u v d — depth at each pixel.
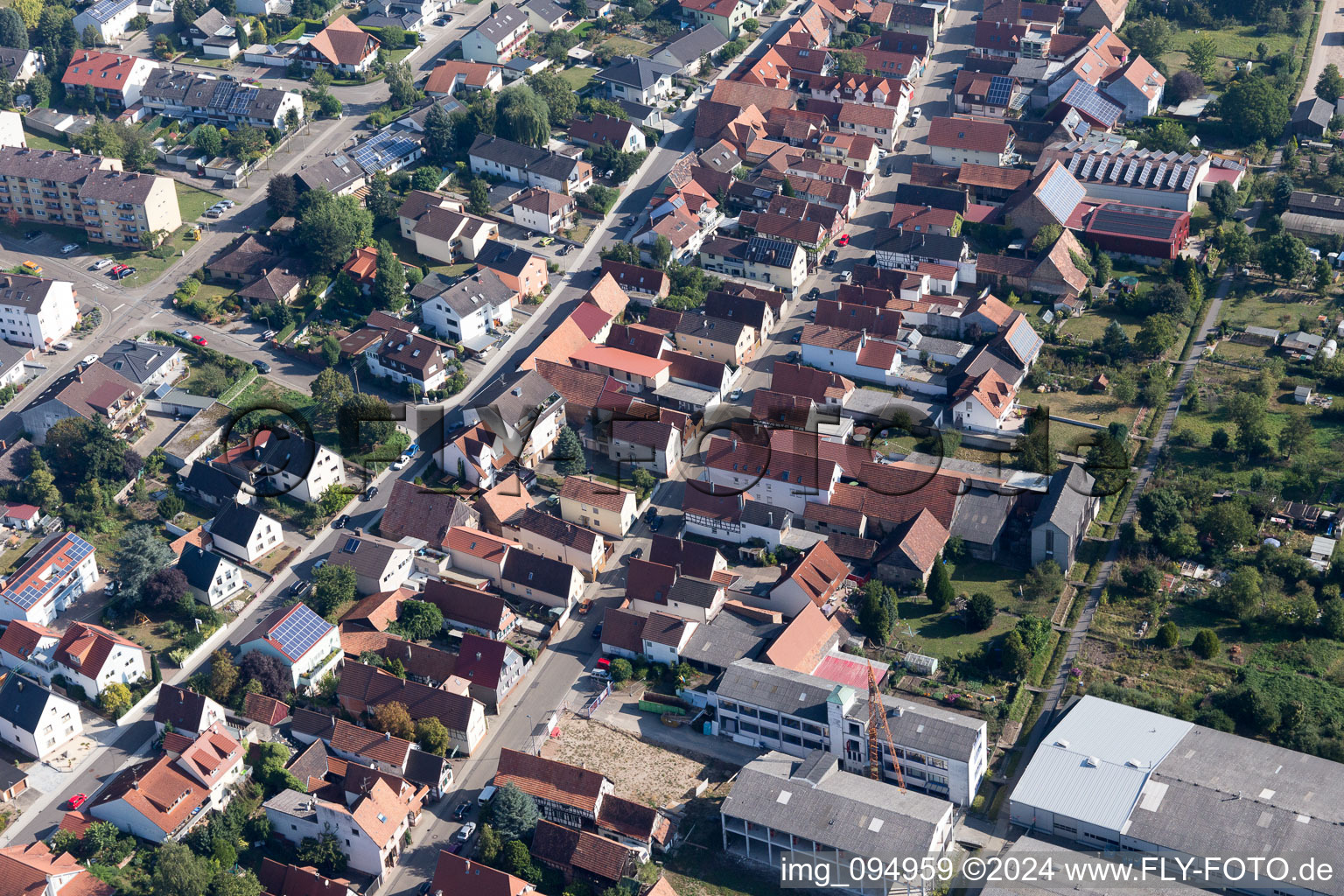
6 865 180.12
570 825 190.38
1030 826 186.75
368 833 182.62
